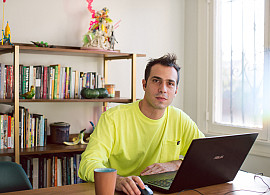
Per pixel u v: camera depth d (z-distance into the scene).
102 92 3.03
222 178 1.52
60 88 2.94
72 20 3.19
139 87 3.59
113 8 3.40
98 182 1.16
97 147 1.65
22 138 2.76
